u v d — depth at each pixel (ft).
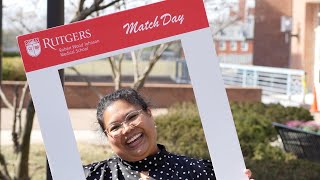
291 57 60.90
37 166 27.68
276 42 65.21
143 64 37.52
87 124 38.47
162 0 8.73
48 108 8.61
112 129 8.48
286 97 51.80
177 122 26.73
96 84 49.29
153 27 8.63
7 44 65.62
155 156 8.61
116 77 28.53
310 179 22.48
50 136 8.63
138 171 8.55
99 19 8.54
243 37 67.62
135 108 8.47
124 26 8.57
